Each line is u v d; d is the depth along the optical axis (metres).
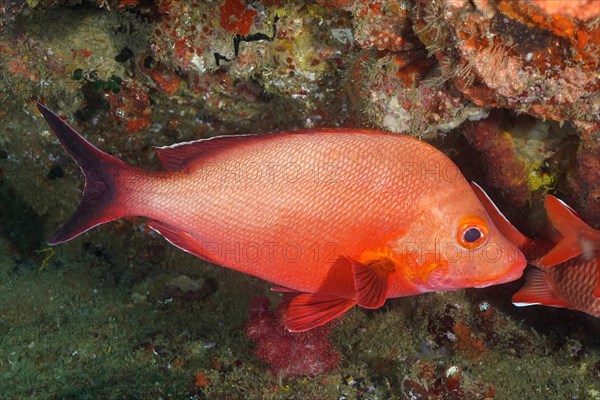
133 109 1.06
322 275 0.75
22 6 0.98
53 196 1.30
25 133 1.18
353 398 0.91
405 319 1.00
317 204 0.74
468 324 0.97
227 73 0.99
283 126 1.04
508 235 0.86
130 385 0.97
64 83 1.04
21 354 1.03
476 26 0.76
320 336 0.93
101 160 0.76
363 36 0.84
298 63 0.94
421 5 0.79
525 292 0.89
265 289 1.15
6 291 1.19
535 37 0.75
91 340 1.05
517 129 0.88
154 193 0.75
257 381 0.94
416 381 0.90
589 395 0.92
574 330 0.96
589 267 0.85
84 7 0.98
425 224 0.74
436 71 0.84
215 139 0.75
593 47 0.73
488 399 0.90
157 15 0.96
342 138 0.74
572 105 0.78
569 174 0.86
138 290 1.19
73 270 1.26
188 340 1.04
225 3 0.92
